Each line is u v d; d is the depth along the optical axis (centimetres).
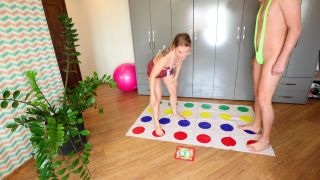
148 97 310
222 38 259
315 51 233
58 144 112
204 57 274
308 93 253
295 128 207
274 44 147
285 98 263
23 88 165
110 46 362
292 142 185
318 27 223
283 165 158
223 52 265
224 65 271
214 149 181
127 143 195
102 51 368
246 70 265
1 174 154
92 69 382
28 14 160
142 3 268
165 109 262
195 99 294
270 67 153
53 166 117
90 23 351
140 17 276
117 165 166
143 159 172
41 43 175
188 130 211
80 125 173
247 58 259
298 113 237
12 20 149
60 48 283
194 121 228
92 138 204
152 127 220
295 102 261
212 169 158
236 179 147
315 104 258
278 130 204
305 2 217
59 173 120
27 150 173
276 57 149
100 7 338
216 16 250
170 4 260
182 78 293
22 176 158
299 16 133
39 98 143
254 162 162
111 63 376
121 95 323
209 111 252
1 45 145
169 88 226
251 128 206
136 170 160
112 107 278
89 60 376
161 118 238
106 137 206
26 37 161
